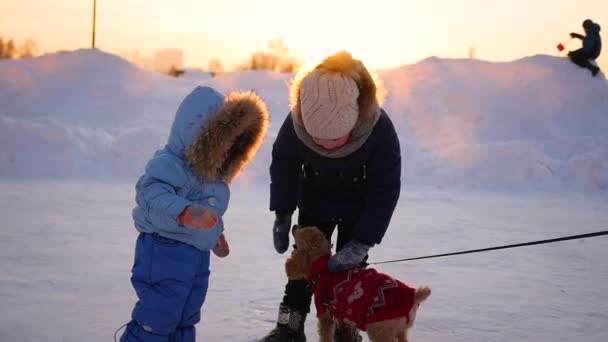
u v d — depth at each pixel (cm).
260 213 918
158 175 310
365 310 329
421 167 1427
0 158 1251
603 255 707
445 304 489
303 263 361
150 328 311
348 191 377
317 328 404
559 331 432
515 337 417
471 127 1677
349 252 349
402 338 359
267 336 384
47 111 1639
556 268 636
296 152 377
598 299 518
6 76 1753
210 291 500
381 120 360
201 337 394
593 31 1870
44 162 1267
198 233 318
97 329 397
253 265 596
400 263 632
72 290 481
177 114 328
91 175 1273
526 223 918
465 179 1397
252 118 323
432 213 989
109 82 1786
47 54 1911
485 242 760
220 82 1911
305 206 393
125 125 1583
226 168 338
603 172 1377
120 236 701
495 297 514
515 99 1780
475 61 1962
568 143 1509
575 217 993
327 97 327
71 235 694
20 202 910
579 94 1784
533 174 1397
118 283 506
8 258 574
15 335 379
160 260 312
